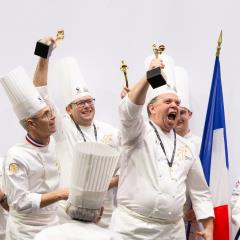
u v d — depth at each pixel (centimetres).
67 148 1056
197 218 917
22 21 1153
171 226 860
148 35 1136
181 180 870
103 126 1101
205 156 1045
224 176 1045
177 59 1130
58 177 920
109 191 1063
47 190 895
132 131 832
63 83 1100
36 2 1153
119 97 1143
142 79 777
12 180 855
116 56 1142
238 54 1105
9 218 903
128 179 864
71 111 1088
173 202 849
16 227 884
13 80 887
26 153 872
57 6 1150
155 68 750
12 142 1151
